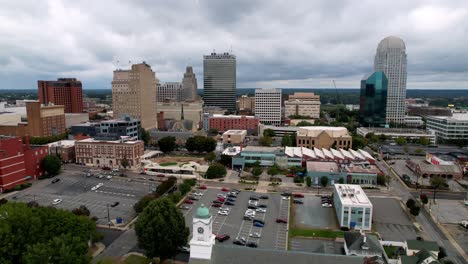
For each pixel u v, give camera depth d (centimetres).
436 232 11194
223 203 13862
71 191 15350
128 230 11119
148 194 14538
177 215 9088
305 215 12669
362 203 11494
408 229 11412
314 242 10438
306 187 16238
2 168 14950
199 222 6538
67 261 7175
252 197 14538
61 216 8819
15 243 7812
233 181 17200
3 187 15025
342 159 19638
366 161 19488
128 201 14088
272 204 13825
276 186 16350
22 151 16175
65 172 18700
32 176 17062
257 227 11531
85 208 11788
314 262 6419
